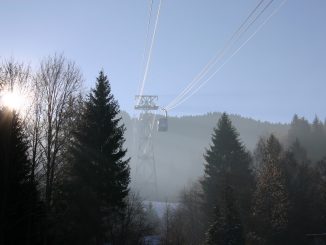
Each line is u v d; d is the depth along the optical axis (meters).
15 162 30.33
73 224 36.94
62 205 37.62
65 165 39.41
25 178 31.80
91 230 37.41
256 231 58.12
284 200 60.44
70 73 41.34
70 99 40.12
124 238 45.09
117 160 40.91
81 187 37.84
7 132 30.16
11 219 29.67
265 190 59.50
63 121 39.56
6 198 29.19
